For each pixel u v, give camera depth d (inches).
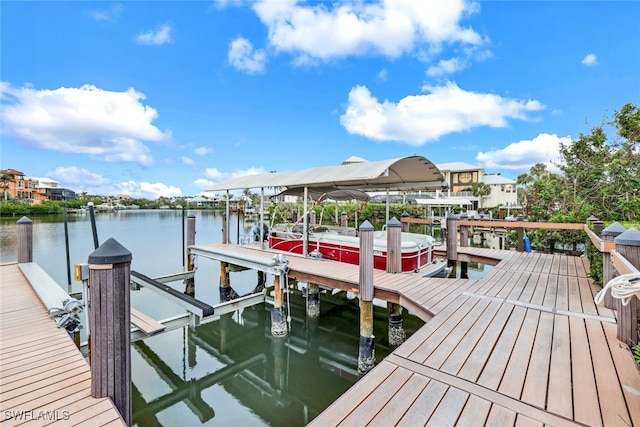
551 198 515.2
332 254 320.5
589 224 288.0
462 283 225.5
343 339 279.9
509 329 138.0
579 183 465.1
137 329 204.8
